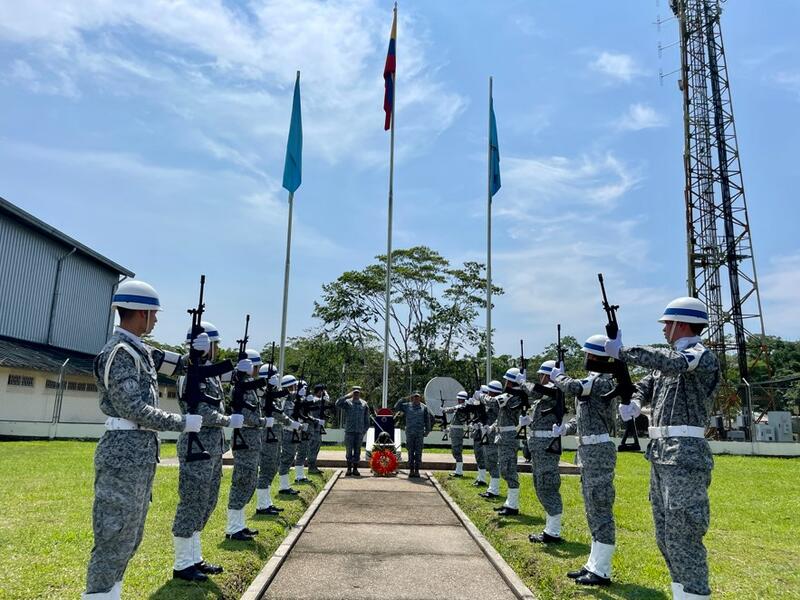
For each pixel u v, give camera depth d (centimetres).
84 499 923
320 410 1410
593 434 614
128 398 399
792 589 581
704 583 443
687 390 475
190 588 514
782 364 4122
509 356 3306
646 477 1530
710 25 3312
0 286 2597
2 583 511
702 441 466
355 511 971
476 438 1279
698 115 3281
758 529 880
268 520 817
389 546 745
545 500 739
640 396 560
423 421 1443
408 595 564
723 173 3219
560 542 732
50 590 498
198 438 536
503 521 866
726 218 3194
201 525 571
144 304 429
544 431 749
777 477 1623
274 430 917
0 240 2592
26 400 2450
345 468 1577
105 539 392
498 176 1730
